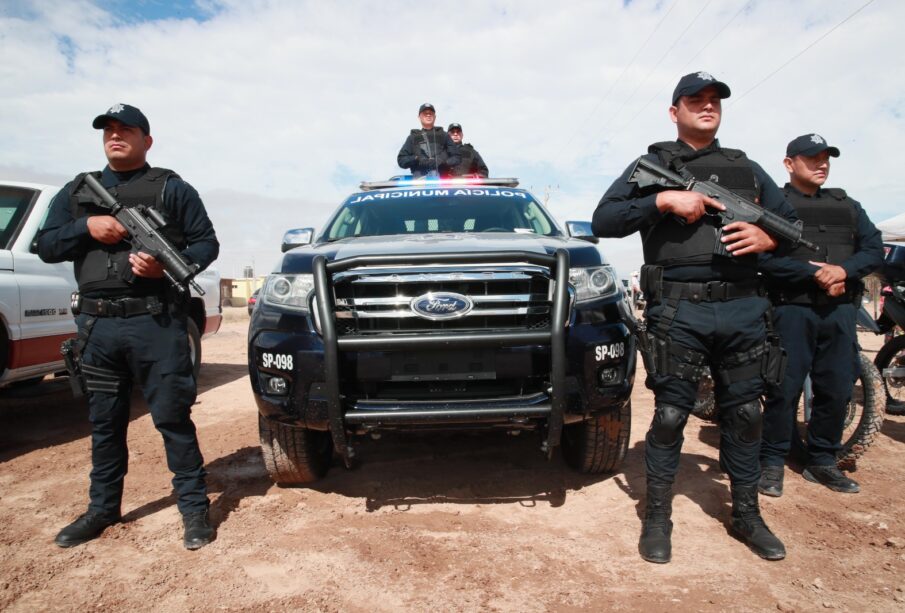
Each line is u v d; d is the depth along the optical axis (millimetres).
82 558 2830
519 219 4285
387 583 2555
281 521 3211
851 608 2312
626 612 2314
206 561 2779
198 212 3139
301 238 4289
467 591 2482
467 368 2977
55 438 4961
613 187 2957
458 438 4703
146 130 3109
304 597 2455
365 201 4609
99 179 3094
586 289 3143
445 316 2920
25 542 3008
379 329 2975
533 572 2629
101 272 2939
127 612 2369
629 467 3949
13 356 4543
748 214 2623
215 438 4945
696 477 3791
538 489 3602
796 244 2688
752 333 2697
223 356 10305
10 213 4922
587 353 3020
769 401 3525
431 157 8531
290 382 3074
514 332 2885
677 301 2738
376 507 3387
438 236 3773
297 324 3080
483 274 2979
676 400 2775
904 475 3826
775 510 3271
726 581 2527
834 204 3660
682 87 2881
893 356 5145
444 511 3311
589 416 3133
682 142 2980
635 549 2830
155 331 2969
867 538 2910
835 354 3535
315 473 3711
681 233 2730
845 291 3523
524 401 2959
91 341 2980
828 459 3674
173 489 3732
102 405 3049
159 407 2980
